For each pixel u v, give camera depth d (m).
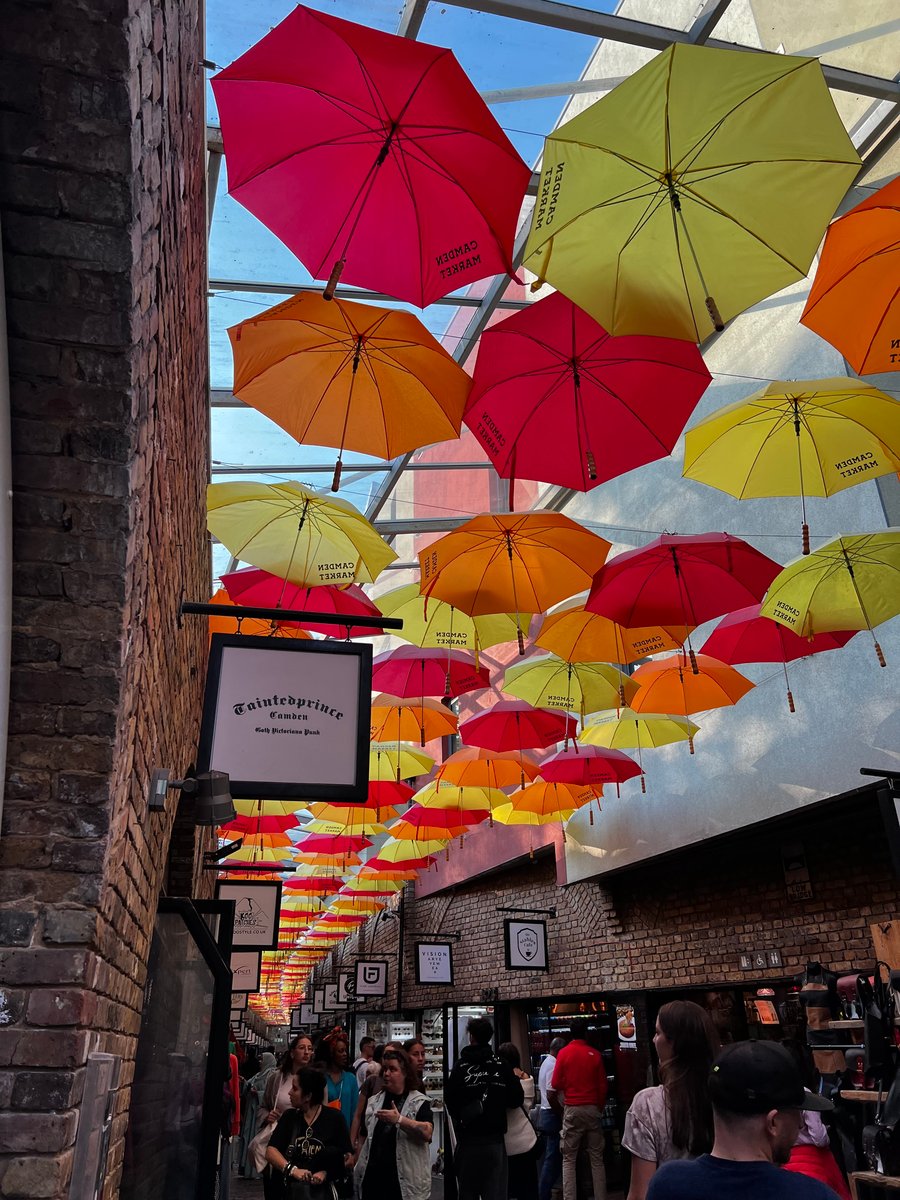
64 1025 2.01
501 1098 6.18
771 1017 8.45
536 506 12.47
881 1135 4.12
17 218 2.06
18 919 2.07
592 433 4.67
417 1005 16.45
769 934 8.46
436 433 4.78
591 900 11.22
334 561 6.67
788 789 7.45
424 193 3.39
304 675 3.99
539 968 11.64
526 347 4.41
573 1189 8.16
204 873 8.67
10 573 2.09
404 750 11.06
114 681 2.24
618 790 9.52
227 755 3.80
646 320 3.28
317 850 15.33
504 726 9.12
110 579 2.25
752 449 5.25
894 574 5.85
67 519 2.22
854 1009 5.29
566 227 3.30
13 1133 1.90
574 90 6.39
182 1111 4.12
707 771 8.55
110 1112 2.37
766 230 3.19
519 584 6.29
